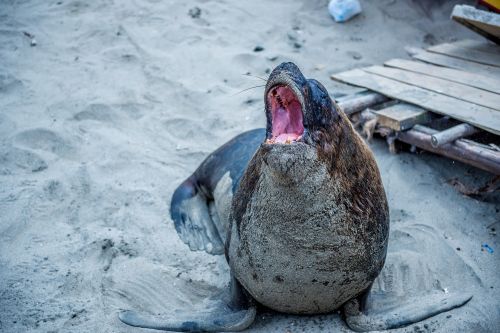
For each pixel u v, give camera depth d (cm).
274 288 334
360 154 335
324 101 312
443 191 495
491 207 475
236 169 440
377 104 556
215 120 600
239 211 344
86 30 766
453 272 411
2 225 446
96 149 552
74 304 382
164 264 423
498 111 486
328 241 314
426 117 514
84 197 489
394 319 359
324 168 305
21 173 512
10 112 598
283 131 317
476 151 457
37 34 754
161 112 616
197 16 806
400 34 780
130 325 363
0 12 809
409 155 540
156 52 721
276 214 313
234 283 361
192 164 542
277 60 712
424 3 837
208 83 666
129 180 514
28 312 372
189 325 356
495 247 433
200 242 446
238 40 755
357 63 713
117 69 688
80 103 619
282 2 855
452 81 558
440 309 371
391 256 423
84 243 436
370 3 841
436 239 439
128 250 432
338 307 361
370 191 335
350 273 329
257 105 627
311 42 759
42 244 434
